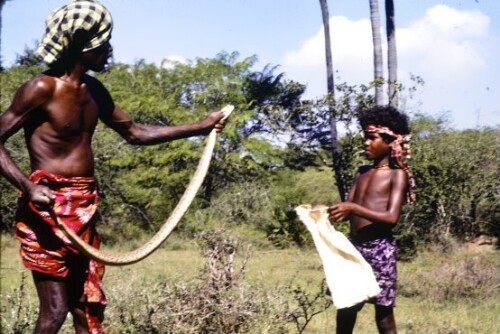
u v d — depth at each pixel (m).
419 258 17.14
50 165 3.67
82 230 3.71
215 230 6.45
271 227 23.78
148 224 29.08
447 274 11.58
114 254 3.42
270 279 11.73
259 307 6.07
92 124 3.81
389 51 15.63
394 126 4.66
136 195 27.81
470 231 19.47
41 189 3.38
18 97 3.59
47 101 3.63
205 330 5.96
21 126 3.62
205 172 4.04
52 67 3.71
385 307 4.62
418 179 17.28
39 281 3.66
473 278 11.23
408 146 4.69
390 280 4.61
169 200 29.83
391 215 4.54
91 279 3.76
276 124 15.76
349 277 4.37
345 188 14.06
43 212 3.59
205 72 32.59
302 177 31.36
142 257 3.52
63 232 3.31
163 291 6.20
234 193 27.81
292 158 29.03
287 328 6.53
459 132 19.00
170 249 22.64
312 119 14.26
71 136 3.70
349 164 13.85
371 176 4.70
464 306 9.48
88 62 3.70
